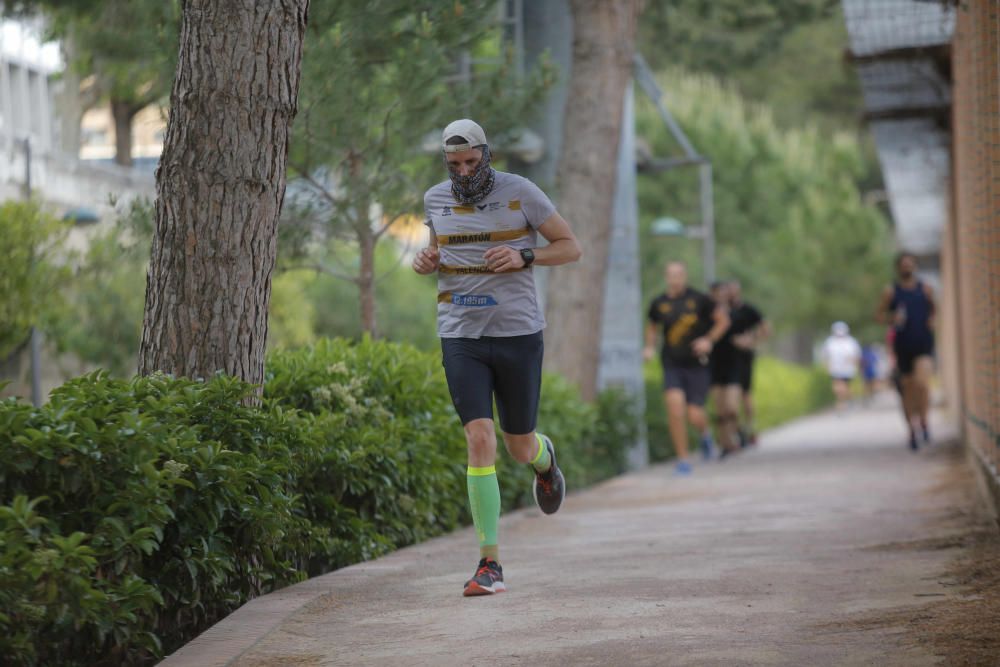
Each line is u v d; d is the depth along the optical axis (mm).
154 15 20047
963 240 27203
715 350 38719
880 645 9062
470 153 12188
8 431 9570
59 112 43906
